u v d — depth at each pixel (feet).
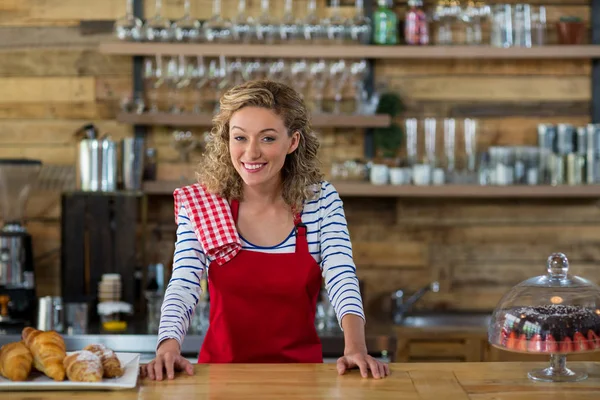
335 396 6.03
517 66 15.48
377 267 15.47
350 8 15.37
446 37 14.89
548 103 15.48
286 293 8.03
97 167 14.20
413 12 14.89
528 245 15.49
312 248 8.02
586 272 15.49
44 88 15.33
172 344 6.94
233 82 14.67
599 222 15.49
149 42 14.53
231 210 8.02
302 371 6.81
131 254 14.10
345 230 8.01
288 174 8.02
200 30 14.60
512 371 6.82
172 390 6.18
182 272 7.66
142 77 15.17
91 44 15.33
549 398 6.02
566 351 6.40
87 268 14.06
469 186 14.62
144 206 14.46
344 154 15.37
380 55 14.64
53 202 15.31
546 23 15.52
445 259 15.47
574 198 15.49
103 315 13.44
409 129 15.06
